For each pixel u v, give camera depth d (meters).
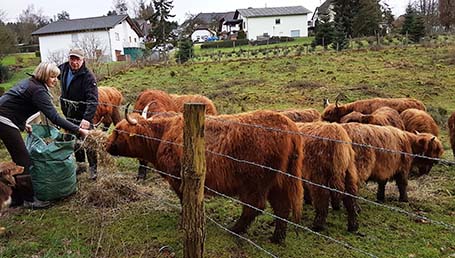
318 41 31.72
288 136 4.32
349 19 38.09
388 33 37.31
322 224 5.00
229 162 4.29
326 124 4.94
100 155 6.07
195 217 3.17
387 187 6.72
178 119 4.84
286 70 20.77
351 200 4.96
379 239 4.83
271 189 4.47
